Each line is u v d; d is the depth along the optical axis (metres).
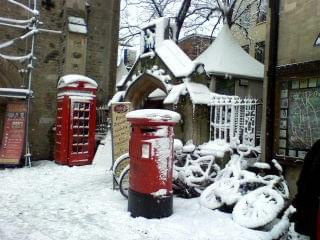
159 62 11.50
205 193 6.95
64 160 11.68
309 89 6.68
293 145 6.95
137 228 5.50
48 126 13.39
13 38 12.70
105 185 8.57
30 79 12.34
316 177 3.79
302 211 3.90
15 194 7.53
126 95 12.63
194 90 9.74
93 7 14.40
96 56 14.50
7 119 11.80
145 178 6.02
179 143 7.84
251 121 8.98
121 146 8.58
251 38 22.48
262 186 6.70
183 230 5.46
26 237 5.00
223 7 17.98
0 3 12.51
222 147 8.23
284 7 7.36
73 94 11.80
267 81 7.48
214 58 14.01
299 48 6.96
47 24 13.45
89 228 5.46
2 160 11.17
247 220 5.69
